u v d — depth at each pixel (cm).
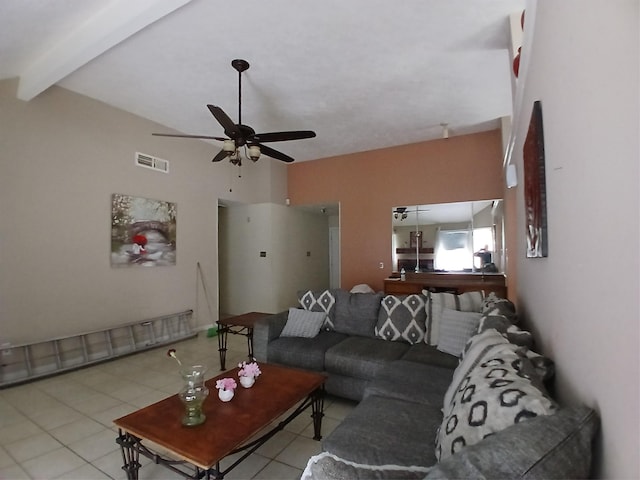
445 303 286
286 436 222
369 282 576
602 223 71
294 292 666
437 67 315
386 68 317
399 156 555
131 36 266
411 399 181
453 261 516
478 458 64
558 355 115
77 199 368
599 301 74
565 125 99
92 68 317
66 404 268
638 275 54
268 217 614
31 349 328
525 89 178
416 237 542
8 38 261
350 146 558
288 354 292
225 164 567
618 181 62
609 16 65
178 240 483
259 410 172
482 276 495
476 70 321
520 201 238
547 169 126
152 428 155
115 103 394
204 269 523
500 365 117
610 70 65
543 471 62
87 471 186
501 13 244
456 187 512
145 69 318
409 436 144
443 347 260
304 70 318
